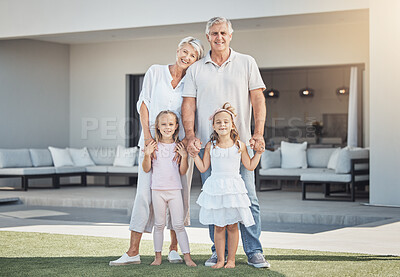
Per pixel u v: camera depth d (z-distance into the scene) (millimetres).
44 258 4164
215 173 3699
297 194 9633
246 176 3816
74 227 6102
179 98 4012
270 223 7000
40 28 10070
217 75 3850
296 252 4406
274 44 10938
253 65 3881
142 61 12148
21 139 11805
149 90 4055
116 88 12406
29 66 11969
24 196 9352
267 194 9633
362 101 10672
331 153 10180
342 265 3807
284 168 10188
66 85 12789
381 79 7688
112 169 11102
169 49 11859
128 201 8594
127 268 3717
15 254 4352
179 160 3881
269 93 12477
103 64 12523
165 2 9195
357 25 10398
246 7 8664
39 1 10070
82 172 11242
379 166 7734
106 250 4547
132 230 3869
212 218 3672
